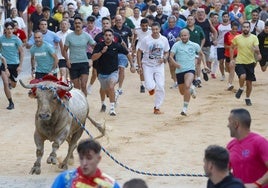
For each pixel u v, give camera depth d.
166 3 28.47
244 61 19.12
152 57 17.81
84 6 26.80
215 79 24.02
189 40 19.06
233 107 19.23
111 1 28.34
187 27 21.00
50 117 11.80
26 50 27.77
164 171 12.70
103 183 6.89
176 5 23.23
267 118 17.66
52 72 17.77
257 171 7.74
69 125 12.24
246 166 7.75
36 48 17.64
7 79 18.27
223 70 23.69
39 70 17.75
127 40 21.56
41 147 12.27
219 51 23.39
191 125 16.86
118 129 16.34
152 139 15.32
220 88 22.36
